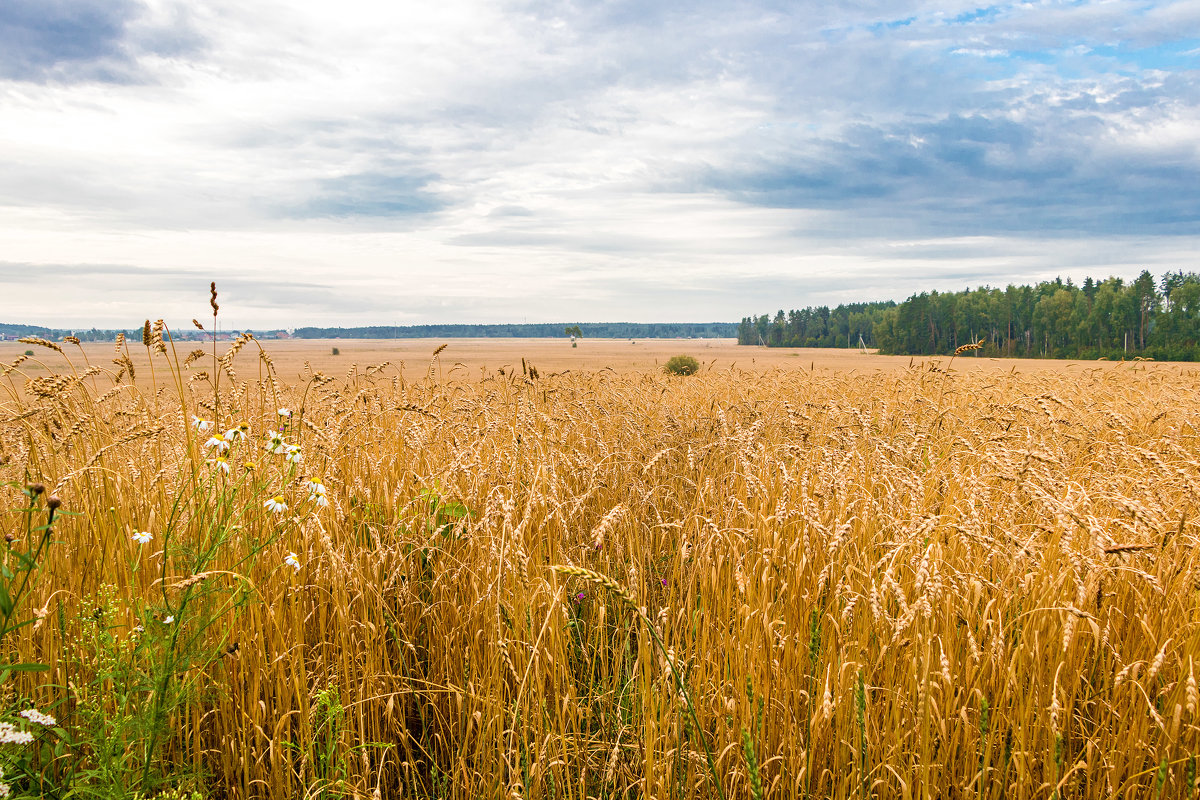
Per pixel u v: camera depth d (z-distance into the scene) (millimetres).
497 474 5184
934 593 3074
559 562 4496
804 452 5785
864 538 4289
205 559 3082
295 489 4246
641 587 4328
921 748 2832
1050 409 7484
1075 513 3254
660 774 3045
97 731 2846
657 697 3336
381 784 3410
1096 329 112312
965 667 3229
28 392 4676
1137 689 3082
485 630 3811
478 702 3502
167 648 2996
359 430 6492
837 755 3096
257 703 3275
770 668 3455
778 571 4082
